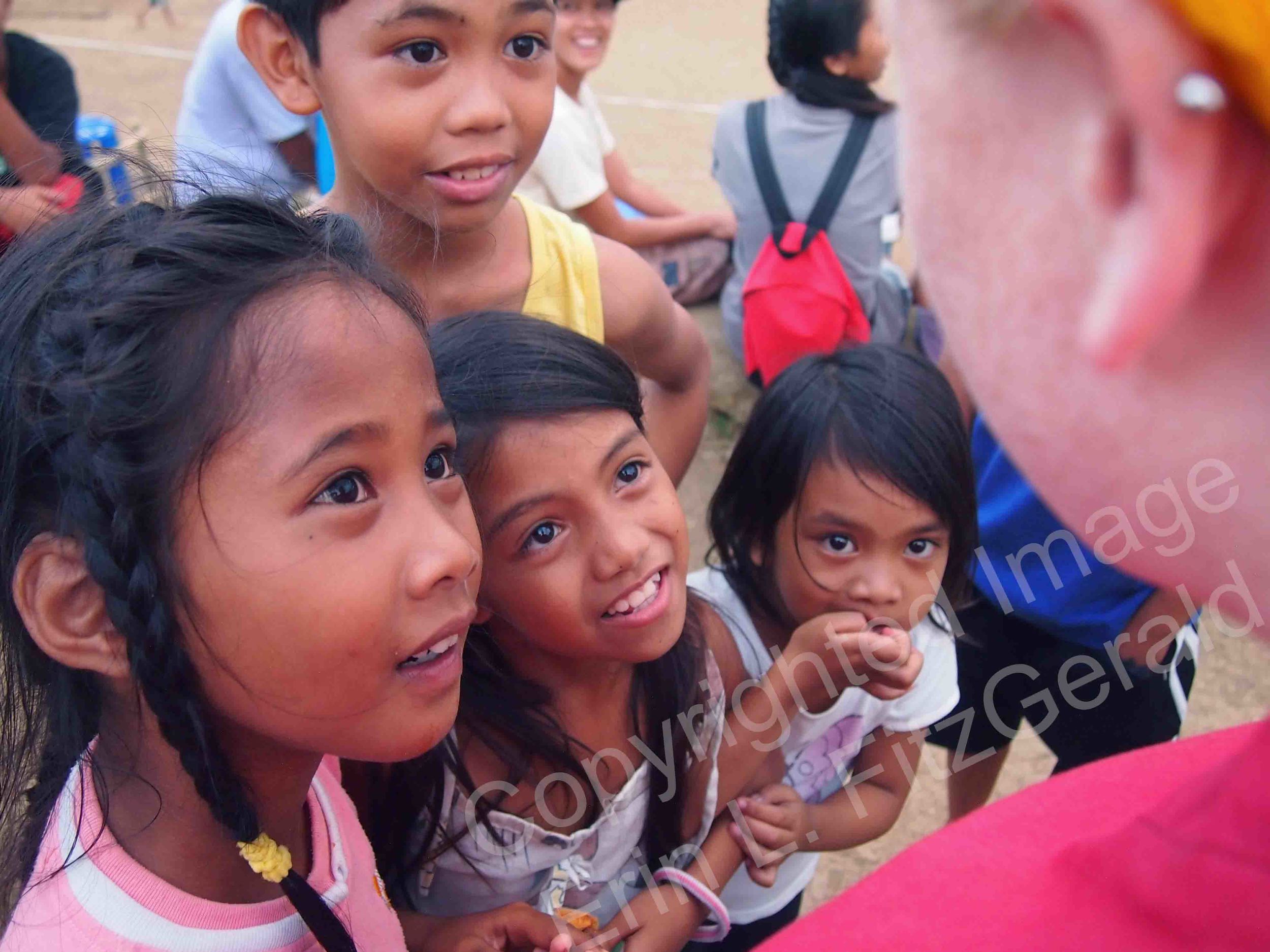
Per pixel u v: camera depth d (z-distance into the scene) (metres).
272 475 0.62
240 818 0.72
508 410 0.99
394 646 0.66
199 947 0.75
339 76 1.27
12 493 0.67
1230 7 0.20
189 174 0.84
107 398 0.62
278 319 0.64
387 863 1.17
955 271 0.30
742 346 3.12
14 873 0.84
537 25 1.29
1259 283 0.24
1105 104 0.24
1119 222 0.24
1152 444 0.28
